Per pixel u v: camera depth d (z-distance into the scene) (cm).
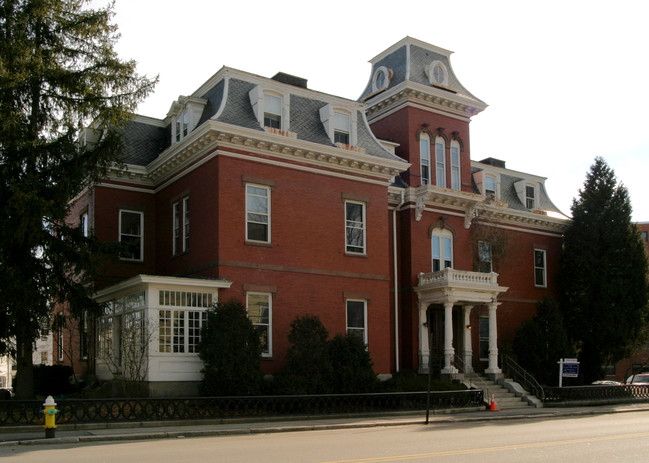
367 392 2534
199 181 2694
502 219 3775
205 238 2609
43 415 1800
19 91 2206
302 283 2703
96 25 2344
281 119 2792
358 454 1284
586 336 3794
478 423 2239
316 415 2217
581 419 2427
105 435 1652
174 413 1989
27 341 2248
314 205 2789
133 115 2406
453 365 3153
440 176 3494
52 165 2273
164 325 2347
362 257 2895
